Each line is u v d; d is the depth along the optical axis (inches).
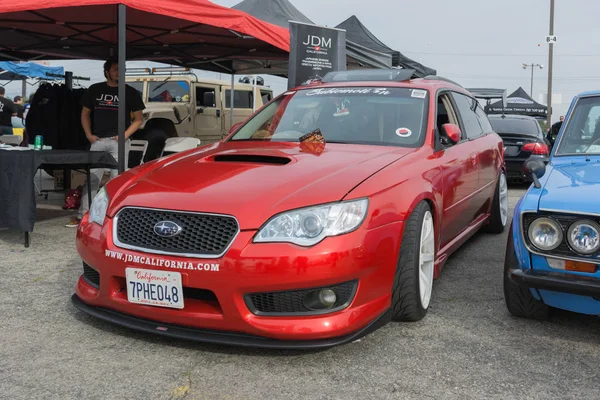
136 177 127.5
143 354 109.7
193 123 393.1
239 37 305.1
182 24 279.0
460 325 125.6
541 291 115.9
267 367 104.3
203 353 110.0
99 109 257.6
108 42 328.5
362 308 105.8
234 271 99.9
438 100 165.5
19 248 199.3
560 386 97.3
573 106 155.2
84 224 123.0
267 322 101.3
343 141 145.3
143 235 108.8
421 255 124.6
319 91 169.8
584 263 105.6
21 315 130.6
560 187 116.3
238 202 105.3
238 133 162.2
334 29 296.0
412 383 98.2
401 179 119.6
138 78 395.9
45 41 320.8
